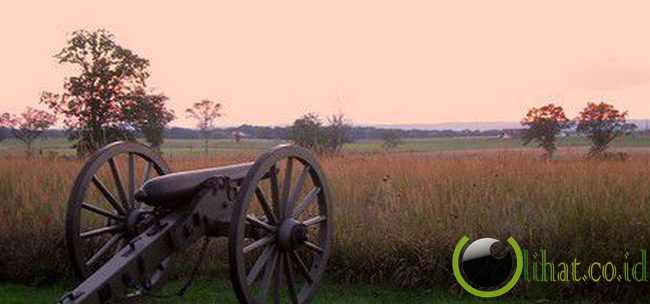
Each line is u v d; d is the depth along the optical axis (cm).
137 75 3959
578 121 5569
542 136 5484
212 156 1267
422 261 718
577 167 1020
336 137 4134
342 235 762
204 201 548
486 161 1095
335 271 764
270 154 540
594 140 5550
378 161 1158
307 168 601
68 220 560
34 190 905
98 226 791
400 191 902
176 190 534
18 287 753
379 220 794
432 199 830
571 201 786
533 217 755
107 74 3831
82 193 564
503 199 826
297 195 591
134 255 495
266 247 569
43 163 1162
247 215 546
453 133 14100
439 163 1084
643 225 696
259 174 525
